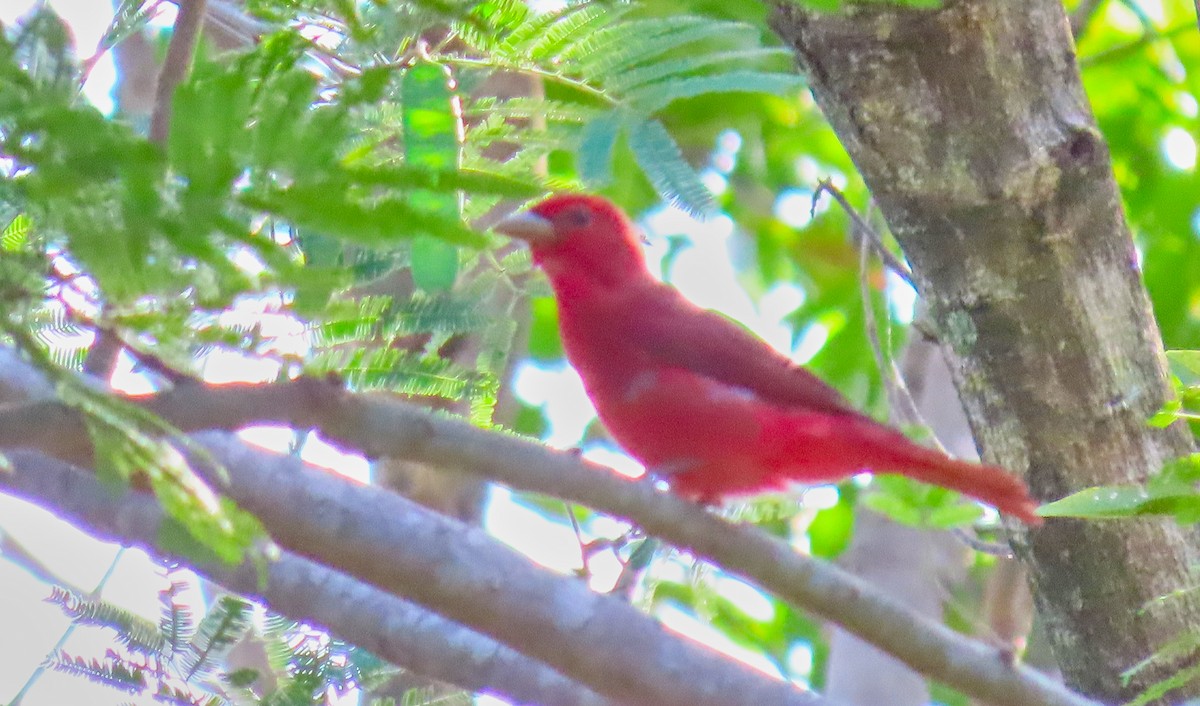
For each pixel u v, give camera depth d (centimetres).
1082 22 1447
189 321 503
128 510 810
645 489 744
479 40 707
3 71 425
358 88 444
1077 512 684
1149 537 916
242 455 757
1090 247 907
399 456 680
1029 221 900
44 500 817
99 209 420
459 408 830
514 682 891
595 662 799
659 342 1008
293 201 421
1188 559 916
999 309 915
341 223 423
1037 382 916
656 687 800
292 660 870
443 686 936
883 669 1318
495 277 825
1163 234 1669
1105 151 903
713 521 750
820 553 1638
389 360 655
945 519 1059
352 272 482
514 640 801
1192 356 824
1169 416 758
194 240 423
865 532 1402
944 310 937
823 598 753
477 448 701
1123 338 911
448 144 601
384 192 430
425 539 785
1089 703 754
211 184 418
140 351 550
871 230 1098
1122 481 908
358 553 772
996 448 938
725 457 992
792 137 1731
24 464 826
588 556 923
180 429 612
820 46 889
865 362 1700
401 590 786
